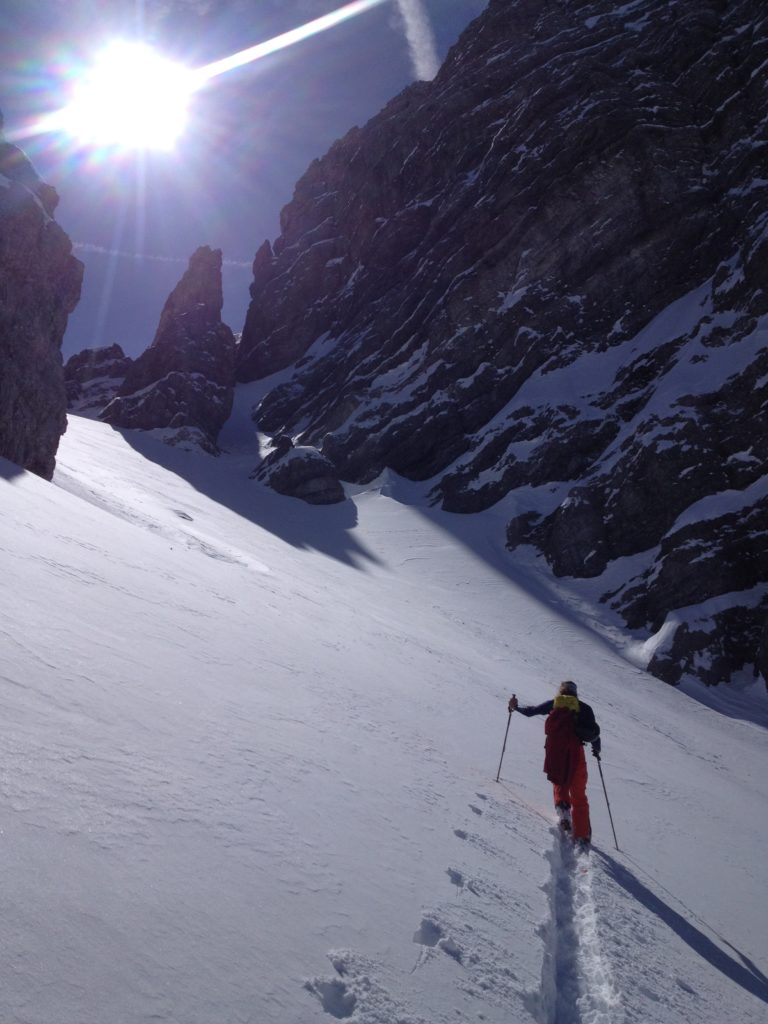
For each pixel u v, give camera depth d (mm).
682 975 4656
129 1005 2020
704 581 33531
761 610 32188
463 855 4707
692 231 50750
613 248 52750
